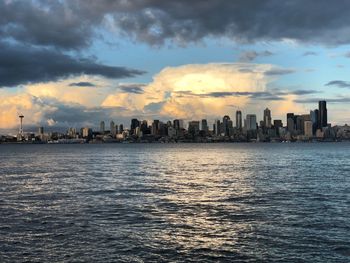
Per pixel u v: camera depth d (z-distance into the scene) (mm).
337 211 37031
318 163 113938
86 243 26469
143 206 40312
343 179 66500
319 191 51281
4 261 22984
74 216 35125
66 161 137375
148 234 28750
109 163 123812
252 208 38906
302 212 36656
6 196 48000
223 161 131875
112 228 30531
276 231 29453
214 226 31125
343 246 25516
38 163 125312
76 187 57531
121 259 23359
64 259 23312
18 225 31500
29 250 24953
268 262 22781
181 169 95250
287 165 105938
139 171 89500
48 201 43938
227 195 48312
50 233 28953
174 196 47688
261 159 141000
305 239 27203
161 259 23375
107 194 49750
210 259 23344
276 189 53844
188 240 27188
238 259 23312
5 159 154500
